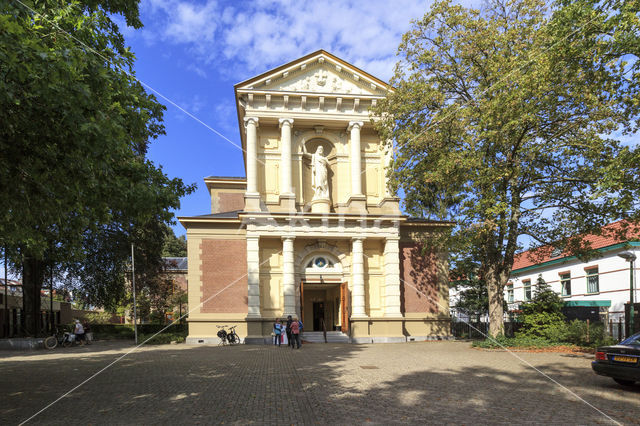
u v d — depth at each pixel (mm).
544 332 22500
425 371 13516
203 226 28672
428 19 20875
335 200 31188
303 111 30406
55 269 31797
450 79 21281
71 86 7137
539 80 15516
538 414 8148
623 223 18359
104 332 40594
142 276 35344
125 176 10445
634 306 19375
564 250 22469
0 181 8312
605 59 12602
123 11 12414
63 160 8445
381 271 29938
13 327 37406
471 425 7449
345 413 8281
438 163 19531
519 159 19000
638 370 9859
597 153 17969
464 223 20000
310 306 34469
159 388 10930
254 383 11570
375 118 30531
